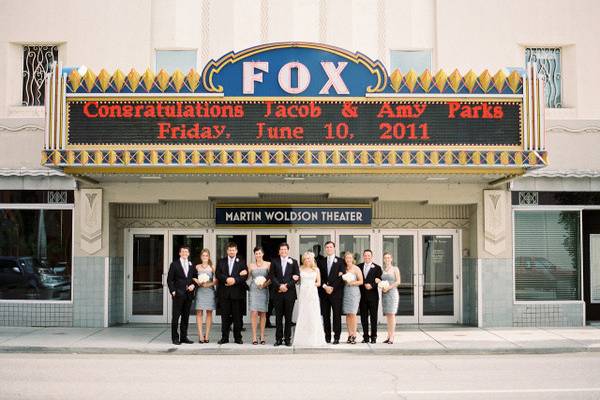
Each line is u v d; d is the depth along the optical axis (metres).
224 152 13.59
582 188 16.62
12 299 16.50
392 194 16.59
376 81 13.78
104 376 10.55
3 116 16.78
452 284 17.45
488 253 16.55
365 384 9.91
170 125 13.73
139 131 13.75
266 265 14.26
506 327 16.44
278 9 17.19
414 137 13.74
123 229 17.31
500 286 16.52
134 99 13.77
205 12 17.20
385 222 17.45
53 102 13.71
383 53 17.20
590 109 17.06
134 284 17.39
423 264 17.45
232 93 13.74
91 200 16.38
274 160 13.59
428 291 17.47
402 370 11.23
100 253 16.39
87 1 17.05
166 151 13.64
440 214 17.42
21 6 17.02
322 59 13.79
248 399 8.81
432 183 16.58
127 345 13.66
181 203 17.34
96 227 16.36
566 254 16.75
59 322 16.39
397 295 14.15
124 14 17.08
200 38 17.14
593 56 17.17
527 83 13.88
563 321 16.62
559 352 13.45
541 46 17.31
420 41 17.25
